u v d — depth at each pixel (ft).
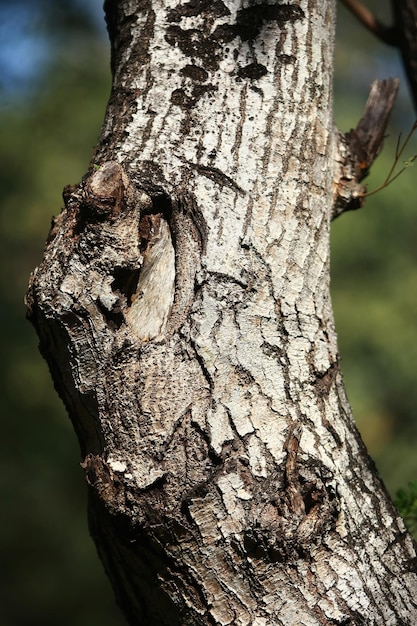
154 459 6.98
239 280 7.07
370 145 7.74
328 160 7.39
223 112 7.22
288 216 7.19
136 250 7.04
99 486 7.03
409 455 20.20
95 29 23.40
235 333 7.05
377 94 7.86
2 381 21.18
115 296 7.04
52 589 22.08
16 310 22.00
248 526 6.96
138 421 7.00
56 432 21.68
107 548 7.27
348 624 7.03
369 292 21.20
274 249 7.14
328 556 7.04
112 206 7.01
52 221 7.22
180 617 7.11
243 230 7.12
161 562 7.05
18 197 22.77
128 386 7.02
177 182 7.12
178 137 7.18
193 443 6.98
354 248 21.06
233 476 6.97
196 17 7.32
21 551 22.02
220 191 7.13
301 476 7.01
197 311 7.04
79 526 22.36
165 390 7.00
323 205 7.32
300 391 7.10
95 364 7.07
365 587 7.07
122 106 7.29
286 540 6.97
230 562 6.99
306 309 7.17
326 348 7.22
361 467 7.22
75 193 7.09
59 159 23.07
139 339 7.06
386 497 7.27
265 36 7.32
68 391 7.19
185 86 7.25
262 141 7.22
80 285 7.03
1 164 22.91
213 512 6.97
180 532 6.98
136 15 7.41
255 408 7.02
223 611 7.02
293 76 7.32
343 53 24.17
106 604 22.45
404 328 20.83
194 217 7.11
